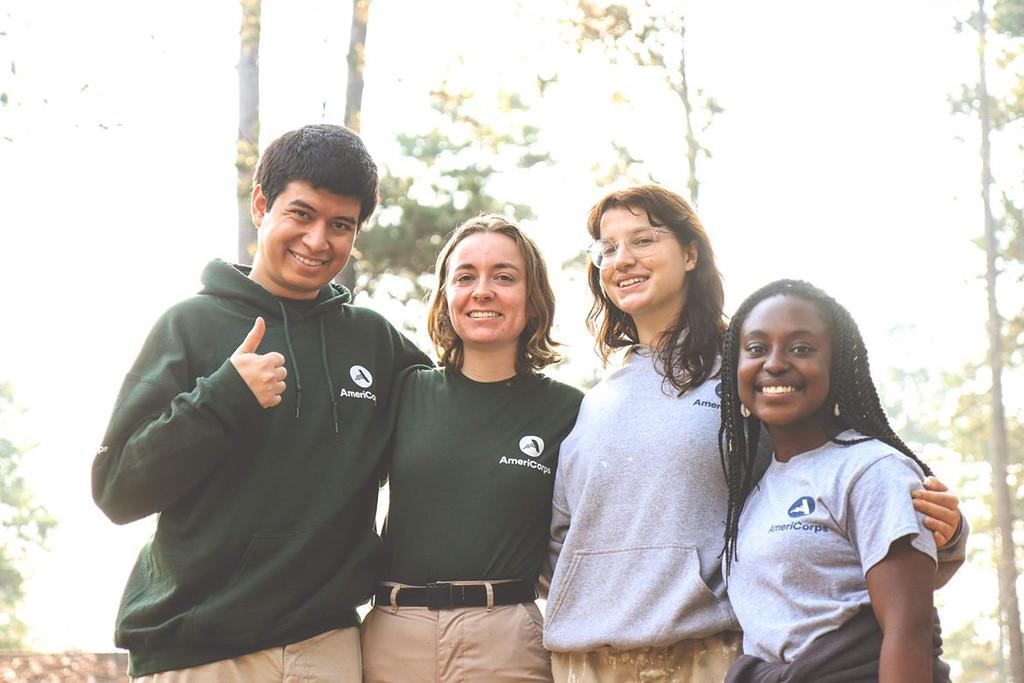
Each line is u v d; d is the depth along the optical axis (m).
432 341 4.29
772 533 3.24
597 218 4.19
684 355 3.93
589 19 11.91
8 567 40.03
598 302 4.35
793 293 3.34
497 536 3.98
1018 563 29.77
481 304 4.07
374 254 14.19
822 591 3.12
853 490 3.14
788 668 3.06
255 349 3.71
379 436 4.08
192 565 3.69
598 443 3.86
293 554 3.74
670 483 3.73
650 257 4.02
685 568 3.65
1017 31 23.28
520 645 3.92
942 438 36.16
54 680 6.62
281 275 3.95
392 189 14.09
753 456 3.55
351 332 4.13
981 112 24.33
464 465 4.02
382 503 5.08
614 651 3.71
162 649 3.70
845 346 3.32
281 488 3.79
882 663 2.94
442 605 3.93
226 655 3.68
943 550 3.16
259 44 9.38
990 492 32.44
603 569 3.76
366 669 3.98
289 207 3.89
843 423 3.34
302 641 3.77
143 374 3.76
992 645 37.28
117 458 3.65
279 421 3.84
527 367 4.24
